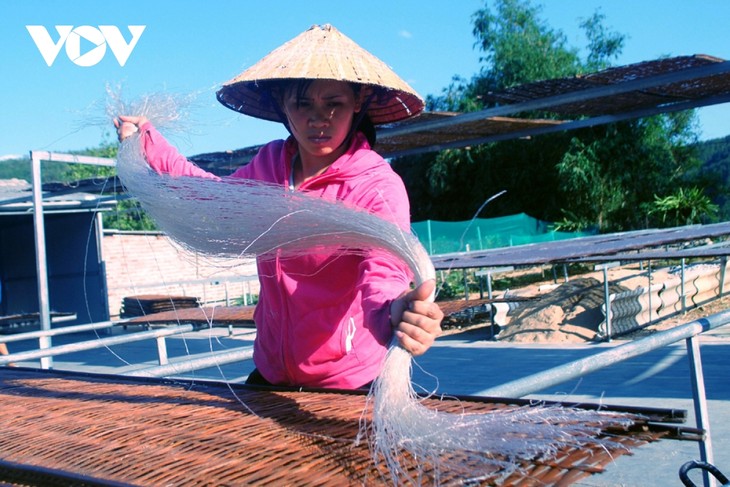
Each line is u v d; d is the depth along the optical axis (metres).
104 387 2.32
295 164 2.33
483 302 6.39
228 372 8.62
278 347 2.28
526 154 28.14
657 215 25.88
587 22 30.31
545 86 7.88
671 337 2.51
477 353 9.59
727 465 4.16
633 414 1.50
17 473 1.50
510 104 8.64
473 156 29.08
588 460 1.29
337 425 1.64
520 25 30.50
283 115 2.34
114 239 16.69
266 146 2.47
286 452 1.45
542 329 10.59
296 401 1.94
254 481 1.31
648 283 11.54
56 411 1.99
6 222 17.89
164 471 1.40
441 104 30.94
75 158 8.40
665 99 9.24
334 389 2.04
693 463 1.70
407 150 11.01
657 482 3.93
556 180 27.45
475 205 29.75
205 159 9.35
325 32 2.16
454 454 1.32
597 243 11.25
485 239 19.30
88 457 1.53
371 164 2.14
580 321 10.60
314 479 1.30
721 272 13.03
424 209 31.16
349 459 1.38
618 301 10.43
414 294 1.40
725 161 30.61
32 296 17.92
